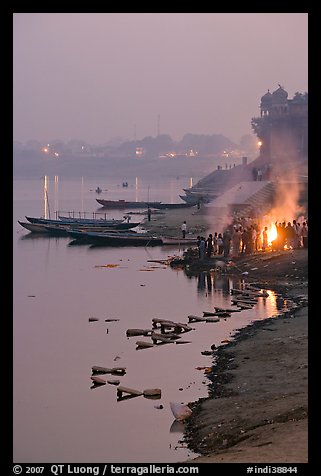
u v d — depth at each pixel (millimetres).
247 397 24281
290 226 53812
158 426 22984
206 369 28422
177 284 48469
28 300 43906
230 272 50938
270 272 48250
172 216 100625
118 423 23344
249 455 18453
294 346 29797
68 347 32406
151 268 56312
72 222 86312
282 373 26484
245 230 55125
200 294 44438
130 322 37344
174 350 31484
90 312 40000
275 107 141125
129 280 50906
